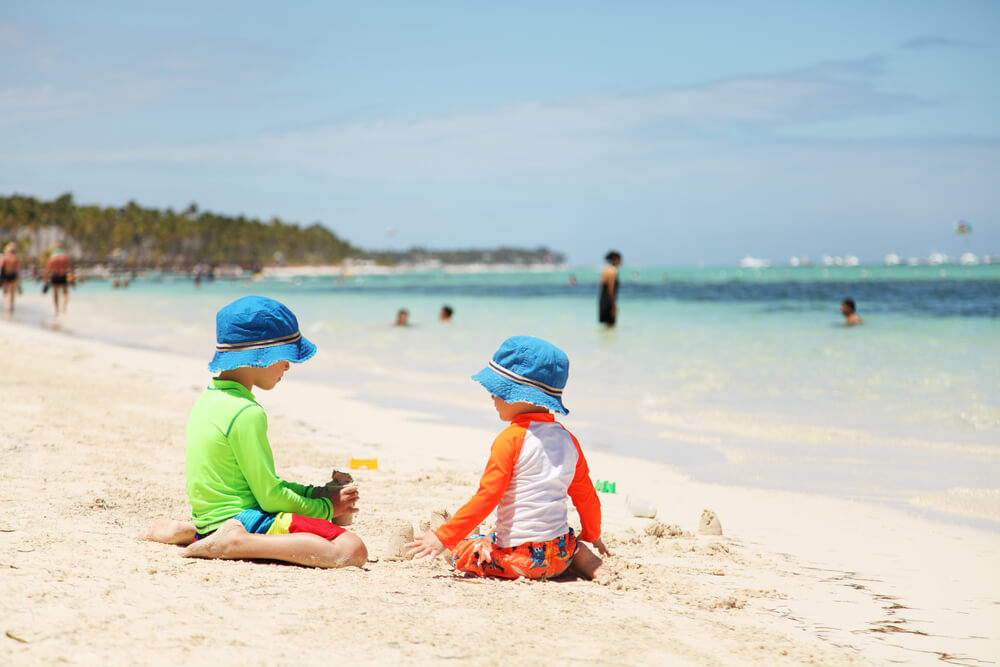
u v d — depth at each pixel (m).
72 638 2.58
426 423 9.11
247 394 3.92
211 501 3.84
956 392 10.41
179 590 3.17
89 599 2.96
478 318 25.22
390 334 19.91
